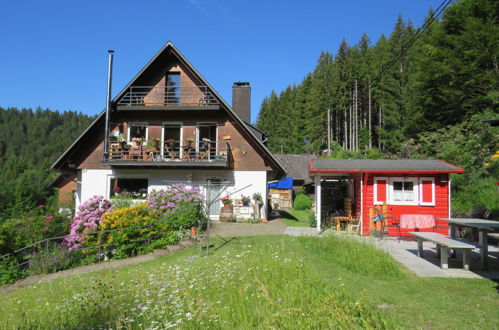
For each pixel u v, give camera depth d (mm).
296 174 38906
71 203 26125
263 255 7816
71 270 10102
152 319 4625
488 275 6984
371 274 6805
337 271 7035
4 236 9852
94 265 10445
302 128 65625
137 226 11508
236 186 18625
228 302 5059
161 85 19625
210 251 10531
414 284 6305
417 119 28469
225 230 14578
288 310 4309
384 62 48438
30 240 10836
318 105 59531
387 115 45938
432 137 22828
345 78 58531
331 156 45344
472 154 17719
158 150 18953
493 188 15297
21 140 120312
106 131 18406
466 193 15914
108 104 18500
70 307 5621
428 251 9750
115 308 5141
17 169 75750
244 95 25438
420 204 12594
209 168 18609
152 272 8141
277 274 6195
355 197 14375
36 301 6473
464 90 24391
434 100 26594
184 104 19250
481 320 4582
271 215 22453
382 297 5535
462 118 24359
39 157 113312
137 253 11523
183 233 13016
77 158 19344
